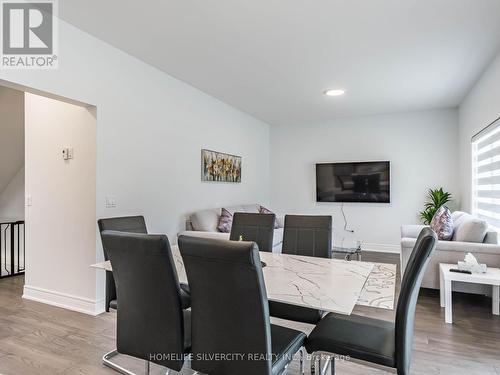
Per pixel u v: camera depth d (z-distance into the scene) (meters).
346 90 4.53
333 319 1.89
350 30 2.82
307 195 6.63
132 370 2.13
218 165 5.04
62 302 3.21
